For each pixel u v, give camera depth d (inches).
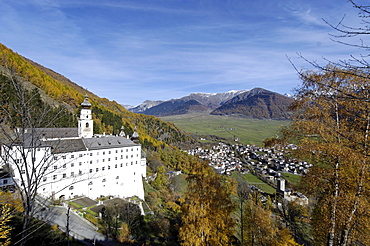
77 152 2164.1
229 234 924.0
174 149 6422.2
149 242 1608.0
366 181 570.3
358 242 719.1
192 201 936.9
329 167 661.3
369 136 558.9
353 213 595.2
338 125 618.5
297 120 671.1
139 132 6190.9
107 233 1542.8
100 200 2268.7
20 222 1090.1
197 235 887.1
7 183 1504.7
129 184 2674.7
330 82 565.9
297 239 1245.7
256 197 1731.1
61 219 1568.7
